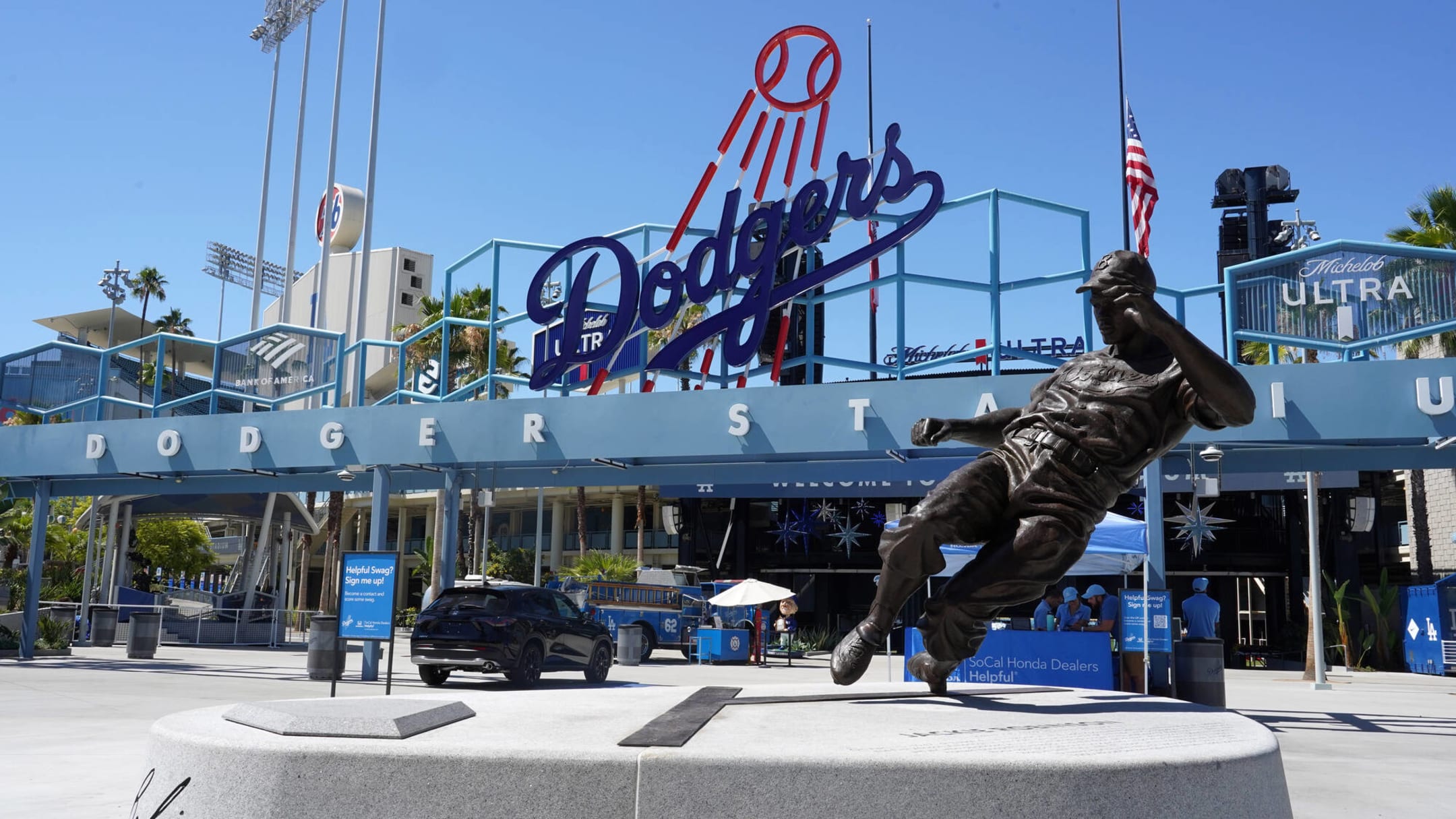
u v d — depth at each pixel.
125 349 20.55
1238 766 4.01
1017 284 17.16
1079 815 3.64
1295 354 27.16
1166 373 5.58
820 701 5.68
